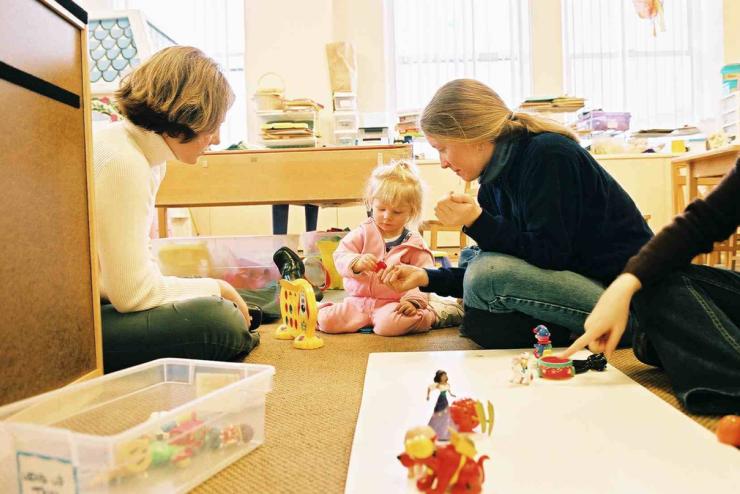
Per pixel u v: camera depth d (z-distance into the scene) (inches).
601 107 169.9
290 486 26.9
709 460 26.9
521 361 40.1
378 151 90.3
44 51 34.7
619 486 24.5
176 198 93.0
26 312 32.3
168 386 37.9
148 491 25.9
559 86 169.3
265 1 160.7
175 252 89.9
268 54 161.2
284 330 63.5
